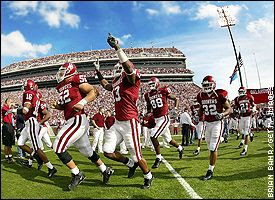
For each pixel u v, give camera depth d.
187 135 11.47
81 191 4.24
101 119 9.23
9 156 6.70
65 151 4.38
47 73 58.44
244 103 8.78
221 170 5.68
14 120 8.06
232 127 15.78
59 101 4.61
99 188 4.39
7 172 5.61
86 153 4.62
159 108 6.56
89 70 54.44
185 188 4.33
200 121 8.66
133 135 4.46
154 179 4.99
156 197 3.89
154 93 6.68
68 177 5.25
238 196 3.91
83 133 4.55
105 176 4.66
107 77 49.66
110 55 53.81
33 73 60.03
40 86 56.78
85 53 57.47
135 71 4.38
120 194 4.04
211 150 5.11
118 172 5.64
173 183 4.67
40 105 6.04
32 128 5.70
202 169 5.85
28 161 6.26
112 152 4.66
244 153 7.75
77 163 6.85
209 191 4.16
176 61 54.47
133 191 4.19
